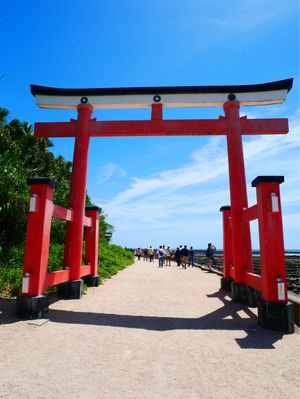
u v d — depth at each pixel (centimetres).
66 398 303
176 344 478
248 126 948
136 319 626
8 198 1008
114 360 406
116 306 746
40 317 607
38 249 636
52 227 1293
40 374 357
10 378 345
